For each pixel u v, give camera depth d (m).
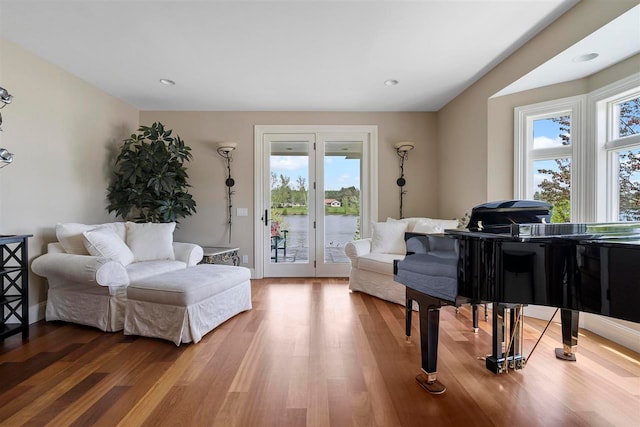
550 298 1.43
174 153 3.79
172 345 2.27
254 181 4.36
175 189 3.79
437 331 1.75
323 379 1.82
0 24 2.29
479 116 3.29
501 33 2.41
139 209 3.89
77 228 2.86
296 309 3.06
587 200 2.58
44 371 1.90
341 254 4.47
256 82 3.35
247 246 4.38
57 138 2.99
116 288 2.53
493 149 3.11
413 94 3.71
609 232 1.69
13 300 2.34
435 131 4.37
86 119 3.35
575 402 1.61
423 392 1.70
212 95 3.74
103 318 2.51
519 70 2.64
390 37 2.46
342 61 2.87
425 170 4.37
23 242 2.39
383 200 4.38
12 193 2.58
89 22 2.27
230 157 4.35
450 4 2.07
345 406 1.58
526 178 2.96
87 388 1.72
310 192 4.45
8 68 2.53
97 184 3.52
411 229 3.69
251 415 1.50
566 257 1.40
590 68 2.44
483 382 1.80
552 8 2.11
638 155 2.32
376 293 3.42
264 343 2.30
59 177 3.02
